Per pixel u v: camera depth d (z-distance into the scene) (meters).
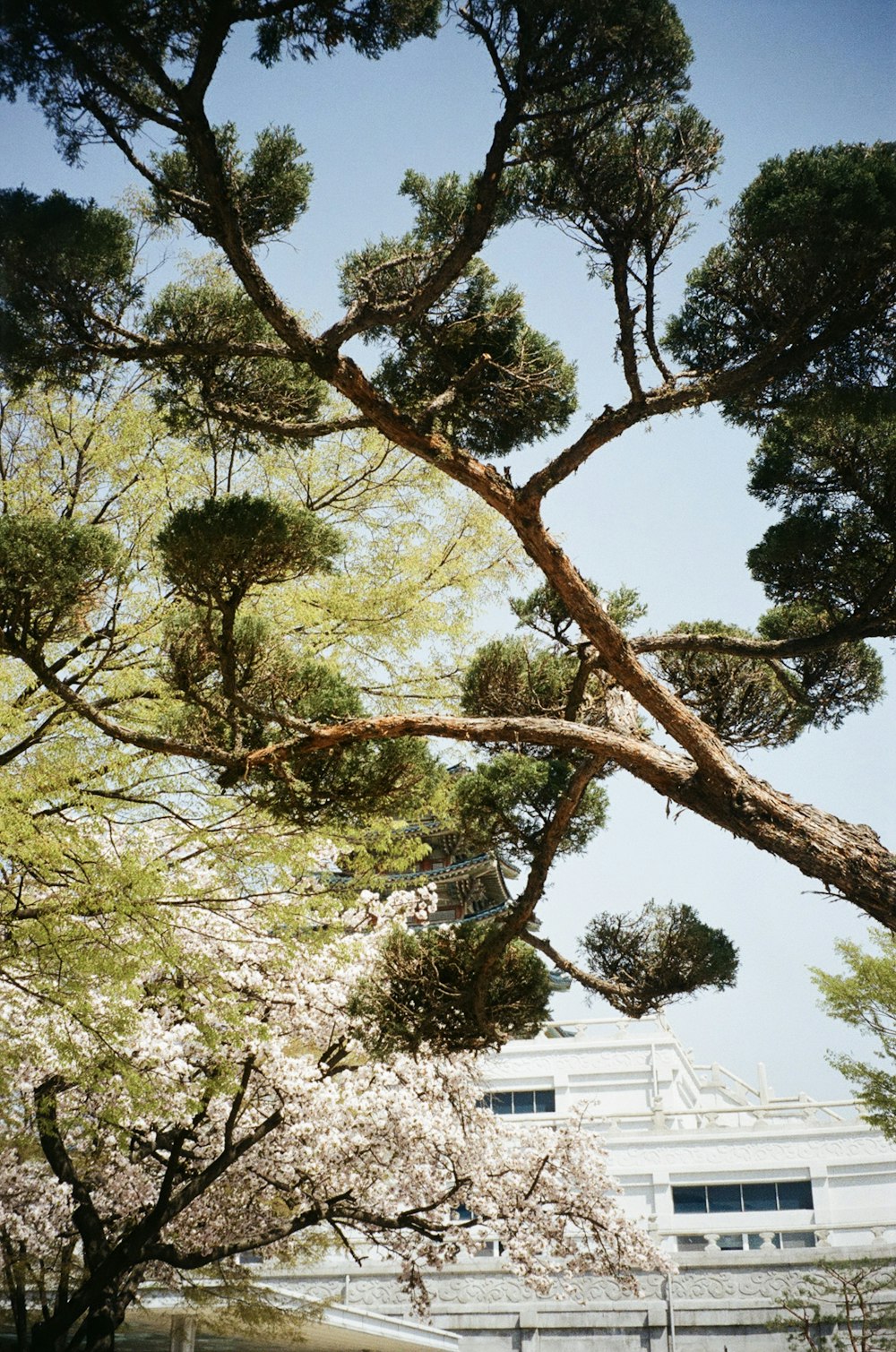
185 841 7.91
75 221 6.21
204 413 7.66
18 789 7.32
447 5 5.77
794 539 7.04
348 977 12.80
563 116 5.93
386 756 6.44
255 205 6.72
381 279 7.13
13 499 8.48
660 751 6.68
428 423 6.58
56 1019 9.20
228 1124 12.44
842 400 6.27
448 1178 14.77
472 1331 21.72
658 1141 28.33
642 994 8.82
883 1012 14.60
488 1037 8.79
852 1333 18.77
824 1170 26.98
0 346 6.45
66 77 5.64
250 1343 19.31
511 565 9.58
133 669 7.84
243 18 5.53
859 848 5.91
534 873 8.18
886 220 5.47
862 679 8.79
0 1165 13.18
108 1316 11.63
